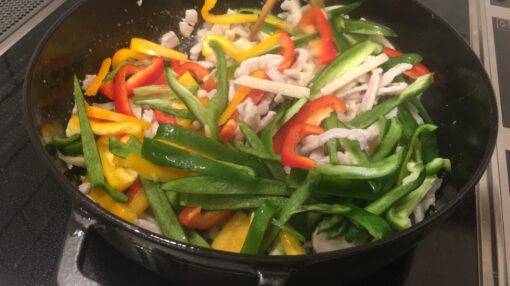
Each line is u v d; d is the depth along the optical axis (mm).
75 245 254
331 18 427
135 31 416
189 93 360
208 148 313
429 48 400
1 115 371
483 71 335
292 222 304
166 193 307
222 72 378
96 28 379
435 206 333
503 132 393
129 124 345
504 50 460
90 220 249
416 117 382
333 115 359
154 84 395
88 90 372
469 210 344
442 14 494
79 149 331
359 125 362
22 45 415
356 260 243
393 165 301
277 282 230
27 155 350
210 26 444
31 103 293
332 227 294
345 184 297
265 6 406
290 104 369
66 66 355
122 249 280
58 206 326
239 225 305
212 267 241
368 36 429
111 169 317
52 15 440
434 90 394
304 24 428
